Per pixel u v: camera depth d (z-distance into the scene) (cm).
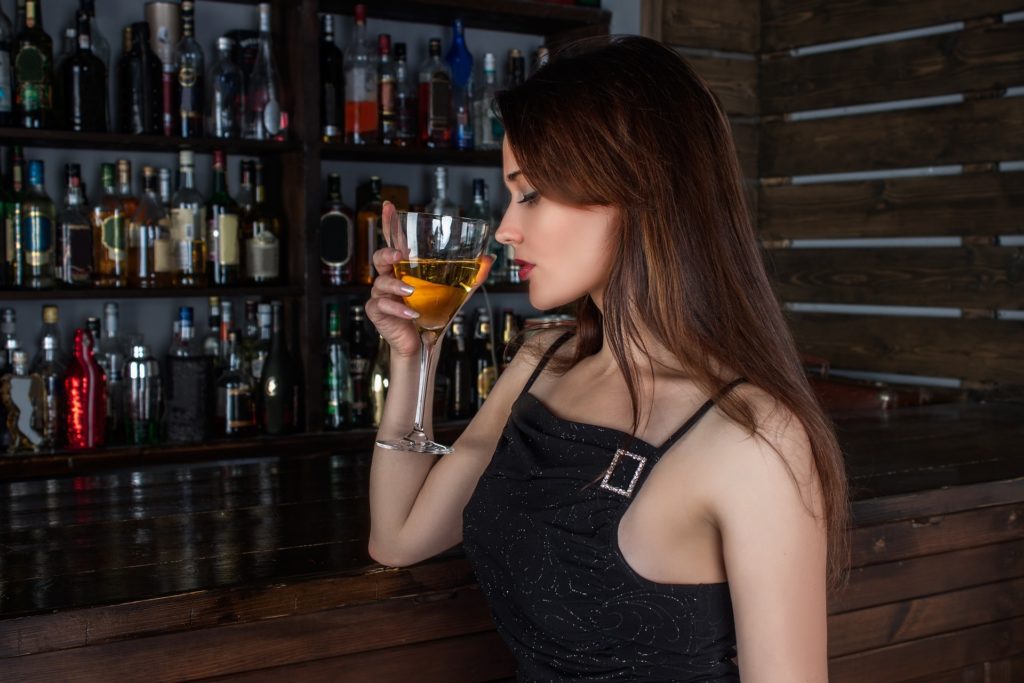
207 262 277
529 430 112
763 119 351
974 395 298
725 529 95
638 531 99
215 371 277
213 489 164
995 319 295
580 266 107
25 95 252
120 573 118
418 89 309
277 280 283
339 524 142
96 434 256
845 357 331
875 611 163
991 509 173
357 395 288
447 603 131
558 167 102
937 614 169
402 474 125
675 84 103
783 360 101
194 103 270
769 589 93
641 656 99
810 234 339
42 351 257
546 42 336
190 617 113
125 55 265
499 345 320
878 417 244
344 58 292
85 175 276
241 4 292
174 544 131
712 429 98
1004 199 292
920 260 311
